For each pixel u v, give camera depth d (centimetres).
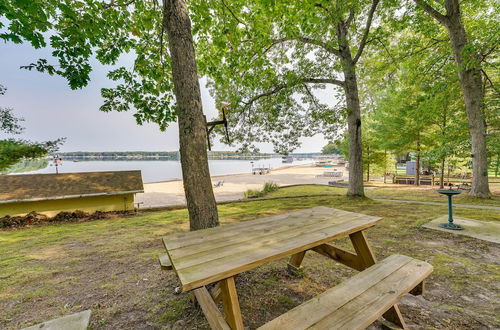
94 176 1105
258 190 1572
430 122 1186
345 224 221
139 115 494
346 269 285
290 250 160
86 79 395
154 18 485
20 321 204
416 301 212
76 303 231
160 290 248
